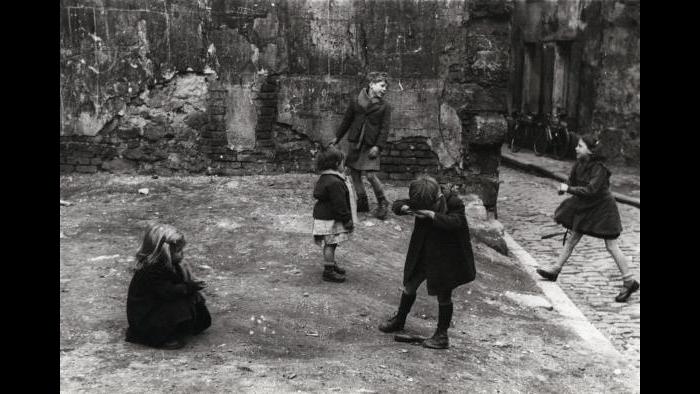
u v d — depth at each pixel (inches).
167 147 430.6
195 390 193.0
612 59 737.6
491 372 233.5
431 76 423.8
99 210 375.6
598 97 759.1
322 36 427.2
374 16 423.5
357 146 381.1
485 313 301.1
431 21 420.5
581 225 357.1
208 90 430.3
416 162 429.7
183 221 362.3
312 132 434.6
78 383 194.4
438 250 241.0
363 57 427.5
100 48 419.5
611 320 321.7
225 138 433.7
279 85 431.8
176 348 222.7
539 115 879.1
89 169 426.9
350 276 308.7
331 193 290.5
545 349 266.5
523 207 564.4
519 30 936.9
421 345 247.0
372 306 279.1
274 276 299.9
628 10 714.2
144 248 222.7
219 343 230.2
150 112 427.2
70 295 262.2
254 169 435.5
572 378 241.3
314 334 247.3
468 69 423.2
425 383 214.2
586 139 354.0
